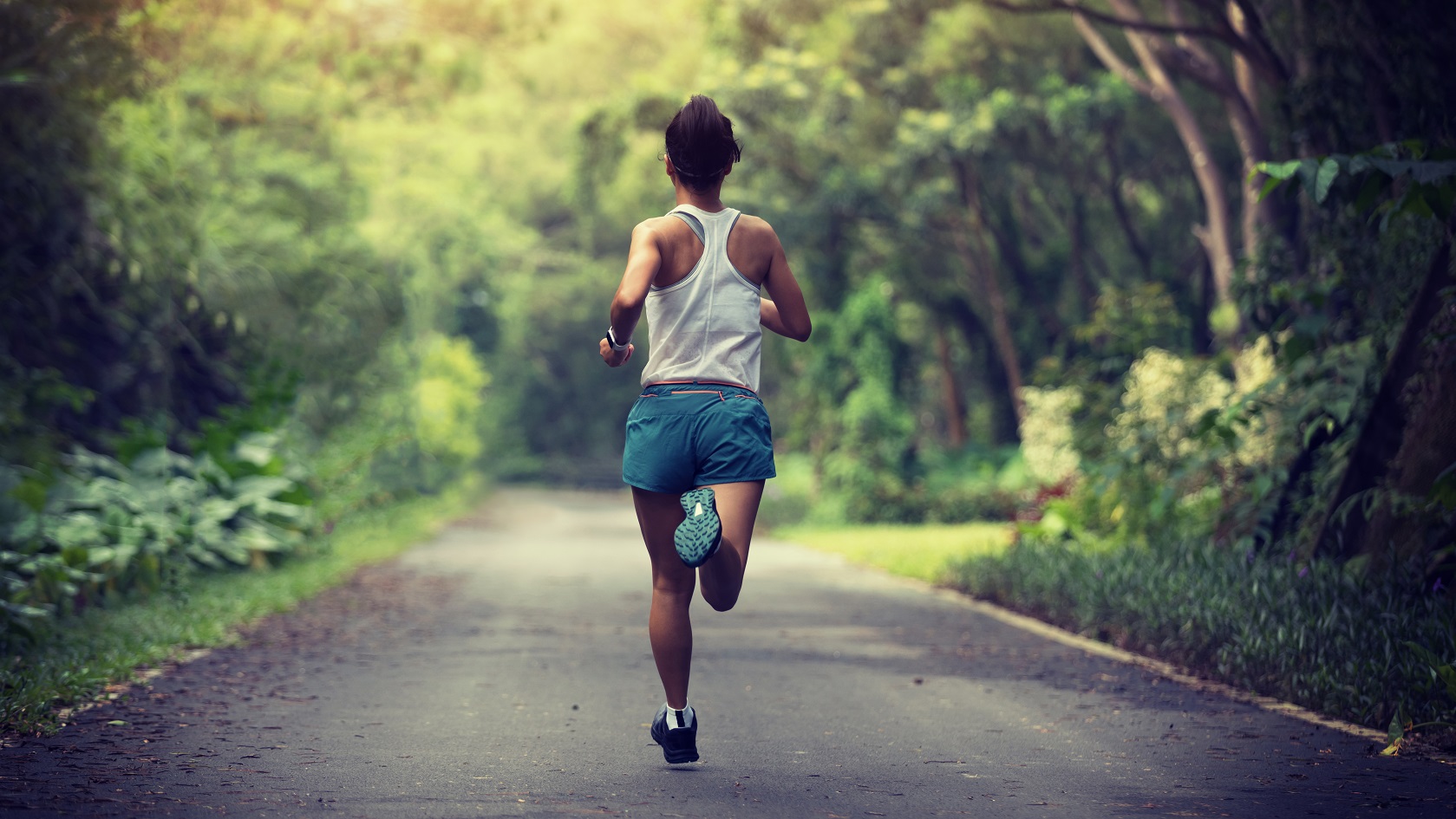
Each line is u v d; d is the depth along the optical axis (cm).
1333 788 618
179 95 1817
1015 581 1485
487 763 657
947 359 4528
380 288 2427
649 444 572
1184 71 2173
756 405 576
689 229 578
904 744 723
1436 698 739
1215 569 1197
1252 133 2145
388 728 755
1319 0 1378
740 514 563
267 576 1686
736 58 3466
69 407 1778
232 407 1905
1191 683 959
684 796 587
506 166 7238
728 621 1361
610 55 6041
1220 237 2466
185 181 1755
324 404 2353
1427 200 910
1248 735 756
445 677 966
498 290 6394
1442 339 1030
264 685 910
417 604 1515
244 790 581
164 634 1103
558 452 8050
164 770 621
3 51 1193
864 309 3581
